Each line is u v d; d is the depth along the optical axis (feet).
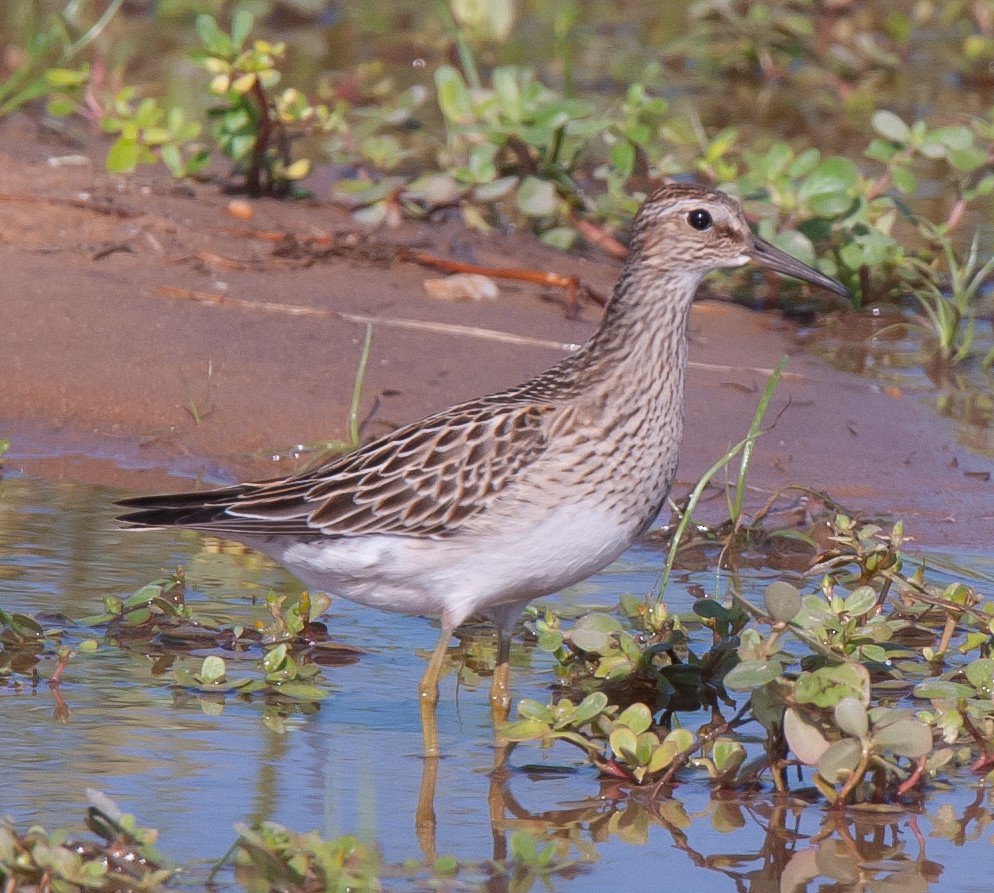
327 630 34.37
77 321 46.73
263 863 22.80
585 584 36.52
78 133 63.05
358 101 69.87
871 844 25.50
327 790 26.48
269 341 46.65
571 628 33.58
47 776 26.48
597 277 53.52
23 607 33.60
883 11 84.64
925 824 26.25
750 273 54.03
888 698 30.73
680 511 38.27
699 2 81.10
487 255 53.83
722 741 27.43
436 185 53.83
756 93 75.92
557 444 29.96
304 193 57.26
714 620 31.96
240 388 44.24
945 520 39.63
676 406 31.37
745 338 50.08
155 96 68.44
